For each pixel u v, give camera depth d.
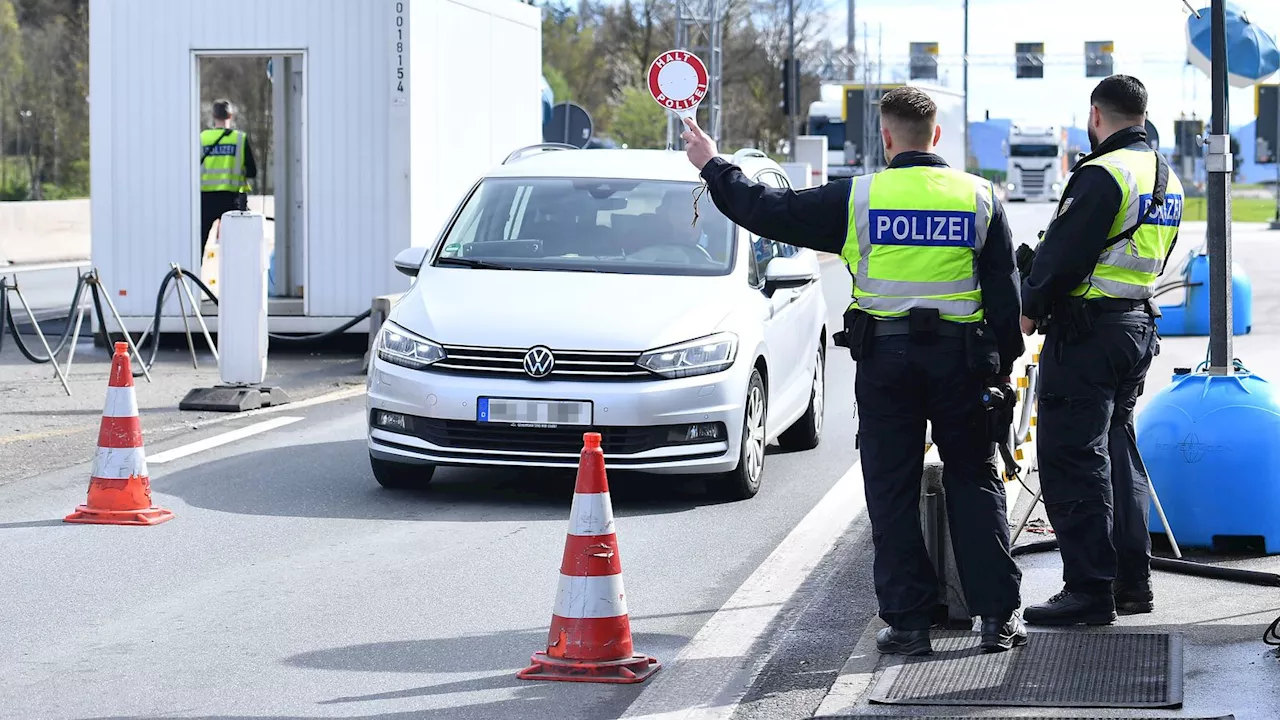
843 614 12.34
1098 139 11.85
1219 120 13.97
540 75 35.72
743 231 18.50
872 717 9.64
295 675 10.86
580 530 10.89
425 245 30.02
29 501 16.67
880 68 117.25
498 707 10.20
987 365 10.67
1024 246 12.01
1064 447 11.64
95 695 10.39
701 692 10.48
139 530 15.39
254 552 14.53
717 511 16.66
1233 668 10.52
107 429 15.75
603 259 18.02
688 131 10.99
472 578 13.63
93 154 30.56
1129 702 9.75
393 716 10.01
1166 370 27.59
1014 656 10.84
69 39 104.12
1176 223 12.00
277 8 30.00
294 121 32.28
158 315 26.38
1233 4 15.30
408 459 16.55
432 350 16.44
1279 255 61.69
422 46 29.53
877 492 10.90
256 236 23.36
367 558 14.32
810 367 20.36
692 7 64.75
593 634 10.83
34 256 58.22
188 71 30.30
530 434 16.14
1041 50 122.75
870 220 10.65
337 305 30.36
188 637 11.77
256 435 20.92
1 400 24.03
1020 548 14.16
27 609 12.52
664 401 16.16
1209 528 13.89
